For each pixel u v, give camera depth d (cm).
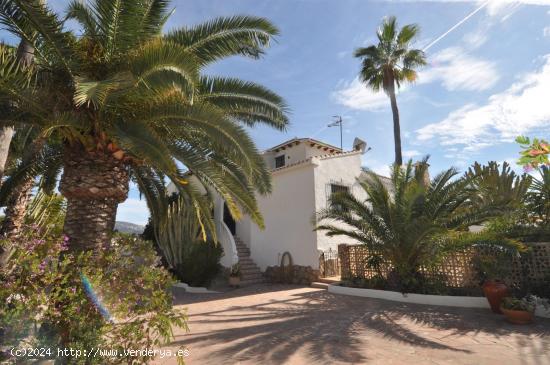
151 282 443
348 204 1077
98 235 539
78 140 548
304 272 1319
